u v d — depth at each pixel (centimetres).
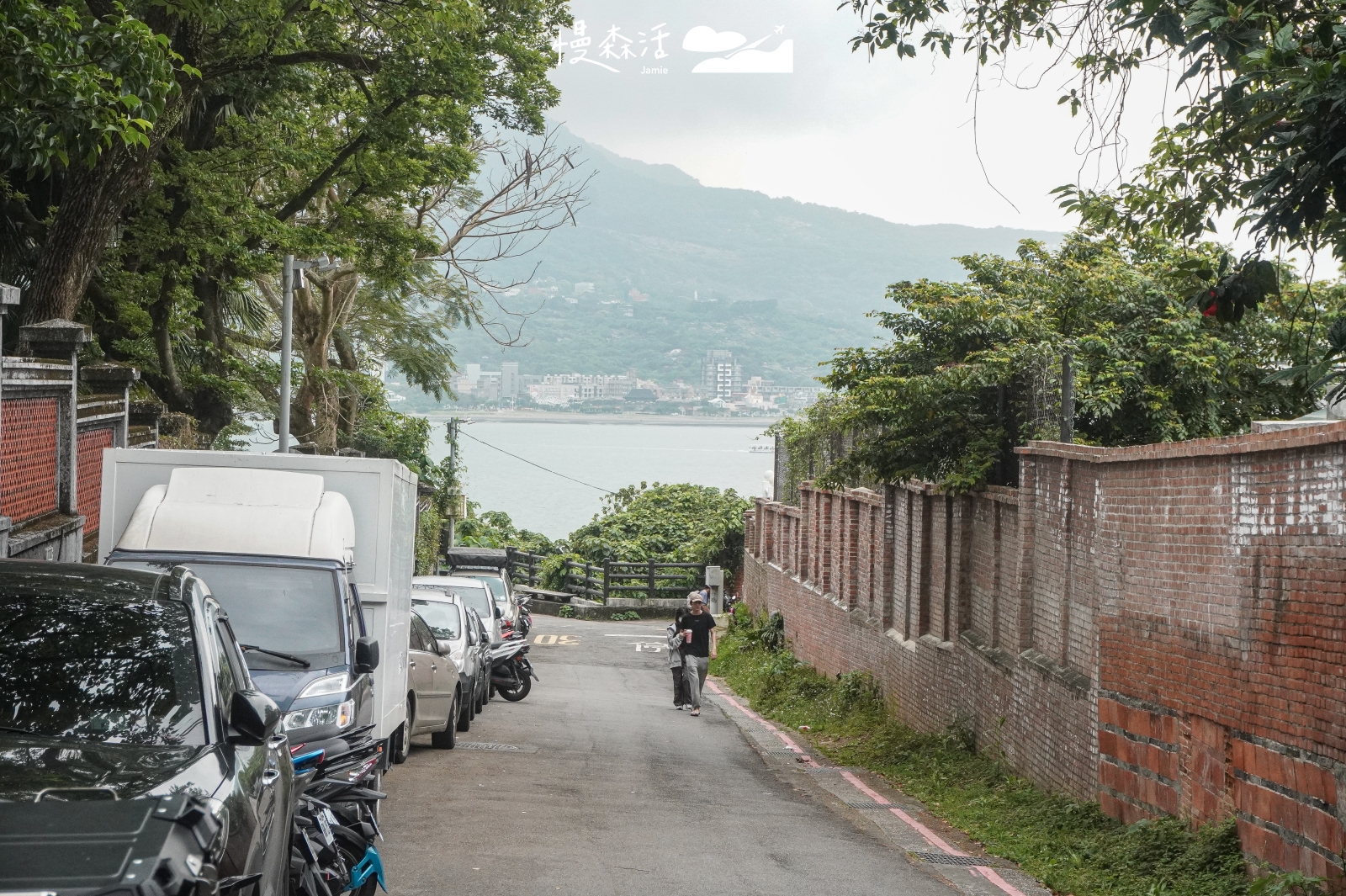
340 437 4203
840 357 1625
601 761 1575
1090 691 1123
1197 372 1534
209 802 407
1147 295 1628
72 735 450
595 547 5238
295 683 896
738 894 843
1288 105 675
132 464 1080
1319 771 752
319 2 1962
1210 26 735
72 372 1476
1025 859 1030
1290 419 1616
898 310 1631
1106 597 1088
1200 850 871
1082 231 1709
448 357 4338
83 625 492
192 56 1925
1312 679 765
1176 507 959
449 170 2567
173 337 2620
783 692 2444
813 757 1761
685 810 1218
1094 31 988
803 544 2817
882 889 895
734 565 4984
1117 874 923
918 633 1802
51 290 1792
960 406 1549
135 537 1006
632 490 5738
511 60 2467
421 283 3719
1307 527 776
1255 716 833
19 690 463
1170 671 964
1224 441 872
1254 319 1530
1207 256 1575
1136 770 1027
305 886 608
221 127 2378
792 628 2934
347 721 893
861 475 1769
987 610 1499
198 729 468
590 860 924
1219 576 888
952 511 1652
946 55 1110
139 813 375
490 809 1130
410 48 2202
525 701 2430
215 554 1001
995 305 1505
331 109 2595
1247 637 846
